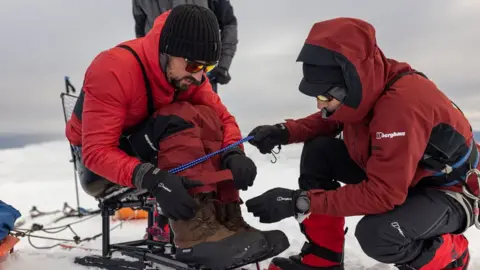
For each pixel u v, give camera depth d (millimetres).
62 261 1882
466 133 1434
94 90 1514
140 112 1633
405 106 1337
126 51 1573
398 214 1407
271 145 1756
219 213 1505
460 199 1438
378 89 1376
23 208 3277
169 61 1527
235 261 1391
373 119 1388
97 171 1529
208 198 1481
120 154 1498
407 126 1322
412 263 1466
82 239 2373
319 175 1694
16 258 1909
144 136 1557
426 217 1406
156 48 1542
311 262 1622
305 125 1804
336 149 1686
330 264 1613
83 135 1546
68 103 2074
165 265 1667
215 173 1443
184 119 1510
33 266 1830
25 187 3977
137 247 1825
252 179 1491
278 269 1662
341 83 1363
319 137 1732
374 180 1364
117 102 1523
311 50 1376
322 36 1367
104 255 1833
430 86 1413
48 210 3219
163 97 1624
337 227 1602
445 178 1449
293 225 2486
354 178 1712
